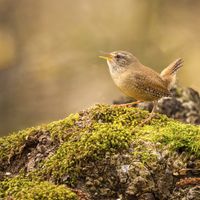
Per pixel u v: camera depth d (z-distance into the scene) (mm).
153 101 11031
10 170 8594
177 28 23547
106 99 21406
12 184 8078
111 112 9062
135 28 23656
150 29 23594
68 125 8805
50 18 25328
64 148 8312
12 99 21688
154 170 8078
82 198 7809
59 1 25656
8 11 25406
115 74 11062
